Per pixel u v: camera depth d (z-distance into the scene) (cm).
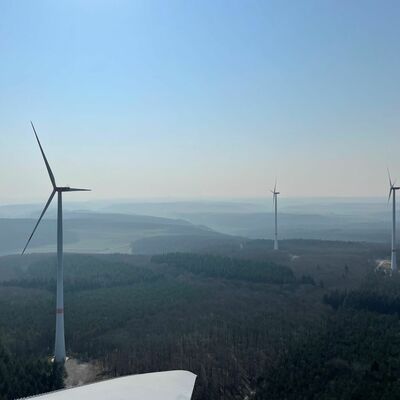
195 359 9831
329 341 10144
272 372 8950
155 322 12588
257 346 10512
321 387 7944
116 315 13025
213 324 12256
